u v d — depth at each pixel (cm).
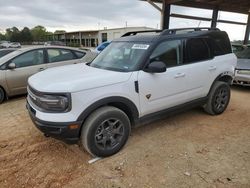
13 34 8100
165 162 310
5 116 484
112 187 264
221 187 262
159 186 265
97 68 369
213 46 444
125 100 323
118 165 304
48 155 329
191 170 293
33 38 8325
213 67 436
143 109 348
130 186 265
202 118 465
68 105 280
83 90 287
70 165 305
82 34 5931
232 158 320
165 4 1102
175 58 383
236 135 391
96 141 308
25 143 363
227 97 486
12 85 587
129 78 325
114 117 316
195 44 413
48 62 642
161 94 363
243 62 704
